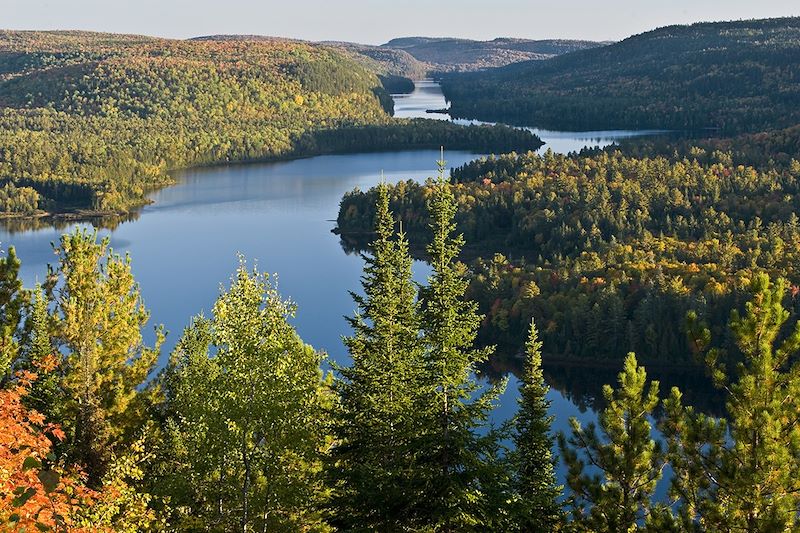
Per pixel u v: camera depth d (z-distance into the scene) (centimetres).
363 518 2692
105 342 3784
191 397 3397
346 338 2984
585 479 2597
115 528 2642
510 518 2620
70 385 3509
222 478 3322
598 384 11812
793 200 18512
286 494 3166
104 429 3444
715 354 2291
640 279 13488
